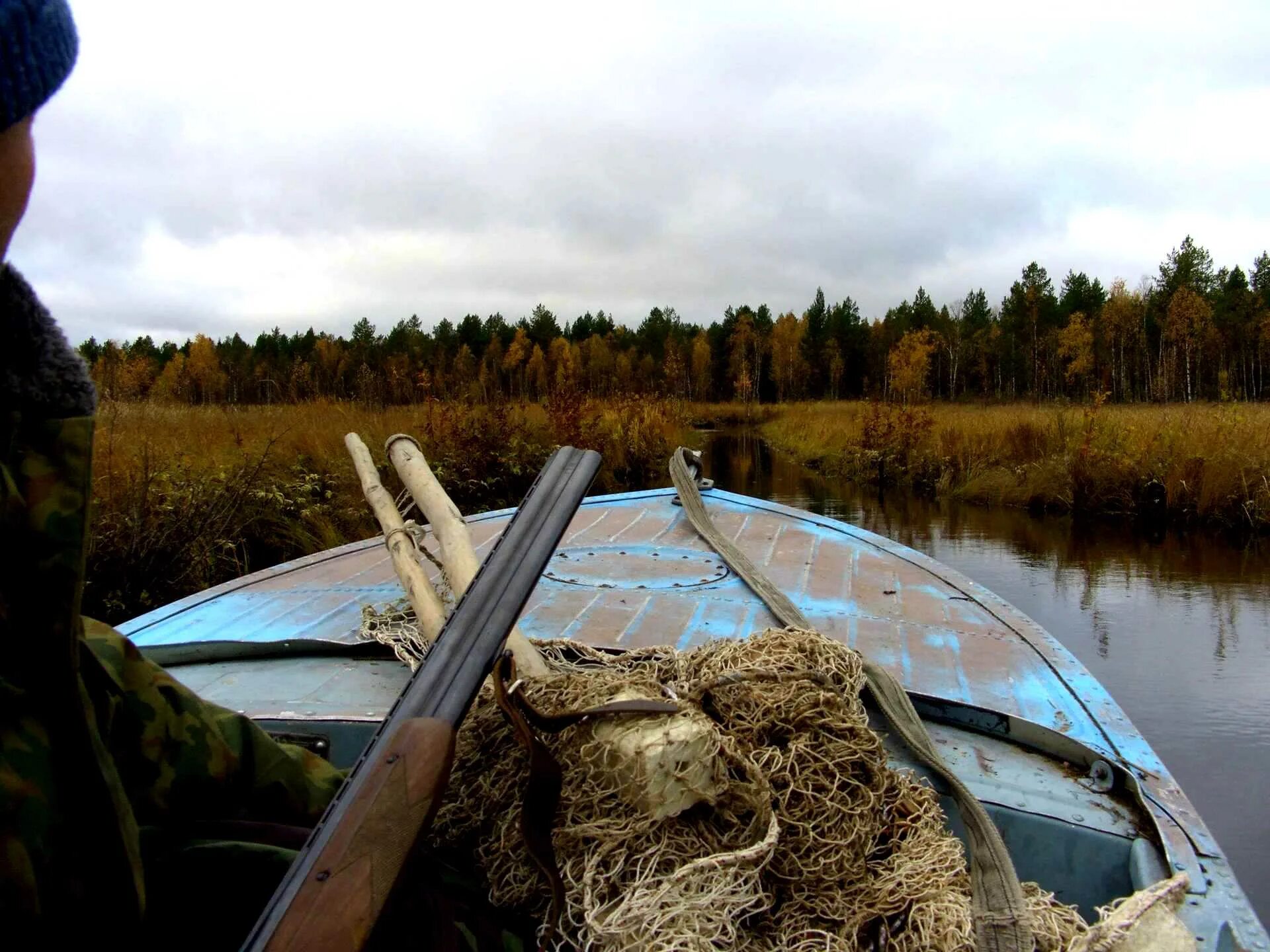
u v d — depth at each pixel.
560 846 1.08
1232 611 5.93
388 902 0.85
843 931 1.11
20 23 0.58
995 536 8.84
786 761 1.20
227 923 0.99
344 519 7.32
